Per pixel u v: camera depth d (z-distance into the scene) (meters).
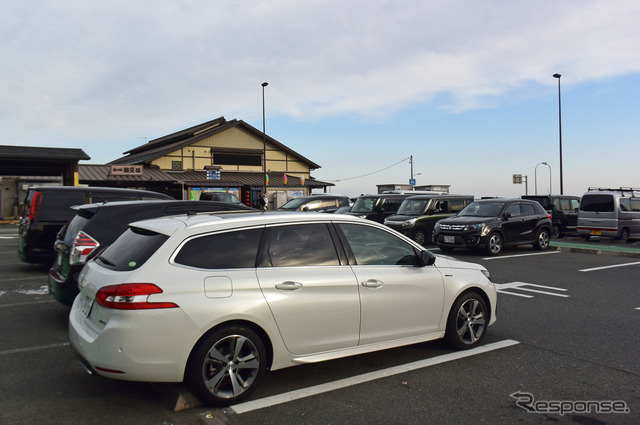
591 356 4.73
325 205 18.92
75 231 5.96
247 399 3.69
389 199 17.28
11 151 22.45
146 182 29.08
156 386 3.83
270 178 35.97
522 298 7.50
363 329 4.17
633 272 10.07
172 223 3.84
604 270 10.34
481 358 4.66
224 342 3.56
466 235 12.72
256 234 3.90
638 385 4.00
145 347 3.27
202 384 3.43
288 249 3.98
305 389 3.90
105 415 3.45
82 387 3.98
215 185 31.94
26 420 3.37
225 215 4.12
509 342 5.18
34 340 5.29
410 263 4.62
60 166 25.75
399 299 4.38
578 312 6.59
